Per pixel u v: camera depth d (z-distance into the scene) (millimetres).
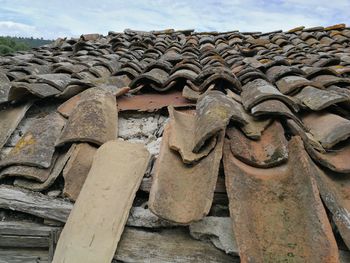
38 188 1779
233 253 1453
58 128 2105
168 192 1504
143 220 1591
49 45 5367
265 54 4016
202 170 1569
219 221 1511
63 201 1743
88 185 1591
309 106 2092
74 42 5301
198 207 1413
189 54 4105
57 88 2506
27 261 1793
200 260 1507
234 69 3238
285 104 2014
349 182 1637
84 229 1441
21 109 2340
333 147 1785
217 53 4035
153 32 6031
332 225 1461
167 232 1589
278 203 1452
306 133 1846
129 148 1763
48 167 1822
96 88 2402
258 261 1271
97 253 1387
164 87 2684
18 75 3000
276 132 1785
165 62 3281
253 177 1550
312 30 5469
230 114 1715
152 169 1790
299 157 1524
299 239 1336
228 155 1611
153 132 2178
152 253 1533
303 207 1401
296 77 2602
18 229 1743
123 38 5266
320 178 1519
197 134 1679
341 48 4277
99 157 1712
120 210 1511
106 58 3848
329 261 1220
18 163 1839
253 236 1349
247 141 1756
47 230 1734
